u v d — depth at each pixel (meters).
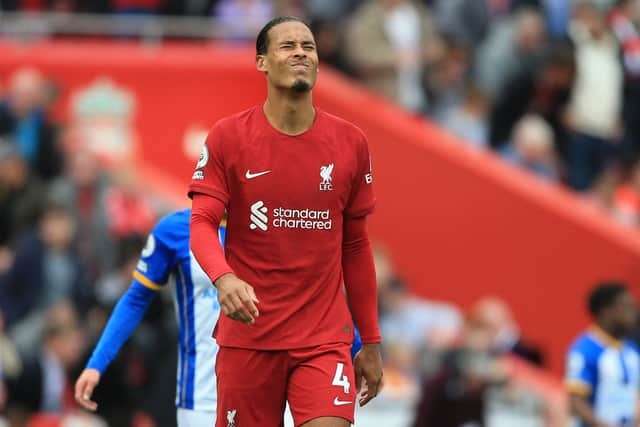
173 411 35.84
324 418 21.34
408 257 56.25
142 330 36.75
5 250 49.84
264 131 21.78
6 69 54.12
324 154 21.86
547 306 55.97
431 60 58.00
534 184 56.12
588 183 59.53
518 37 58.62
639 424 39.31
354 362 23.09
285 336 21.80
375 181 56.16
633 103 60.38
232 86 55.47
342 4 58.94
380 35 57.38
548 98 58.66
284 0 57.28
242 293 20.14
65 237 48.00
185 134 55.16
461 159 55.72
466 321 43.88
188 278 26.48
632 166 60.16
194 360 26.62
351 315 24.08
